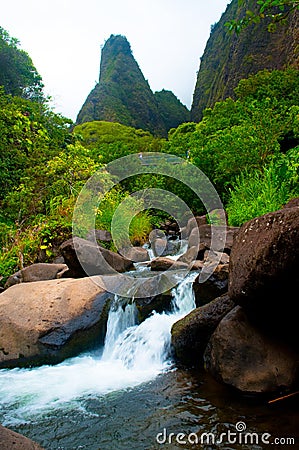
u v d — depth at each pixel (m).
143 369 3.94
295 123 12.30
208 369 3.49
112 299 4.78
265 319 3.18
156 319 4.52
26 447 1.90
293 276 2.56
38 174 9.55
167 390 3.36
